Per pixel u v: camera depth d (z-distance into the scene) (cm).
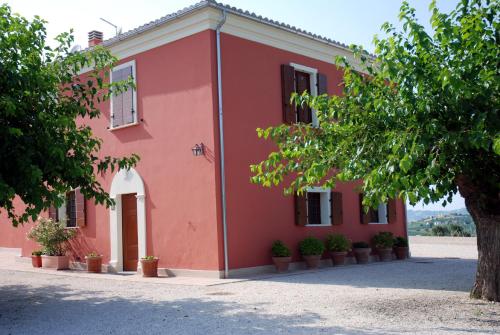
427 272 1248
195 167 1228
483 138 577
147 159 1338
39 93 812
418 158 634
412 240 2570
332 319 698
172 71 1289
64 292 1041
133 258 1391
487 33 675
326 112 741
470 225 2647
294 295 916
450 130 656
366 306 786
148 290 1034
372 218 1656
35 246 1677
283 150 789
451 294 888
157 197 1309
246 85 1281
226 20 1241
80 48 1614
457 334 595
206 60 1216
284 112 1365
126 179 1382
